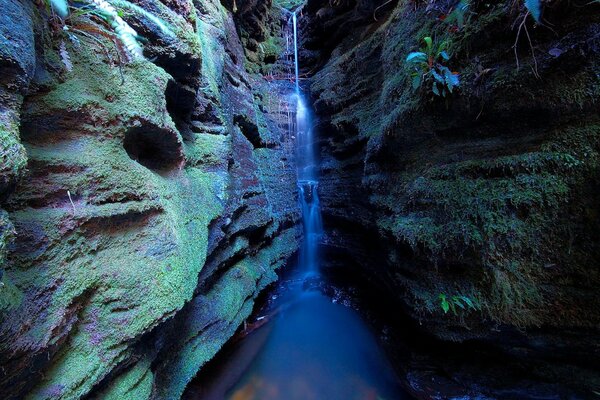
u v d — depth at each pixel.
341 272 6.75
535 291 2.39
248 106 5.54
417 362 3.58
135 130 1.97
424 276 3.24
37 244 1.25
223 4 5.41
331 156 7.41
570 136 2.20
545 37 2.24
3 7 1.09
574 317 2.24
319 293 6.53
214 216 3.05
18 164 1.03
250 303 4.15
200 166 3.26
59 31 1.53
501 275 2.54
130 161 1.88
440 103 3.02
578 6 2.05
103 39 1.78
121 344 1.61
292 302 5.92
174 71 2.66
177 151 2.56
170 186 2.43
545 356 2.59
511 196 2.46
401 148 3.82
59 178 1.43
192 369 2.66
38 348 1.13
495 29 2.53
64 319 1.29
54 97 1.46
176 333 2.55
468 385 3.10
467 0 2.69
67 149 1.52
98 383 1.48
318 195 7.58
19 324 1.06
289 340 4.71
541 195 2.29
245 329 4.48
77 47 1.62
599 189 2.04
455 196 2.86
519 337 2.63
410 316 3.62
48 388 1.23
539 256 2.34
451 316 2.95
